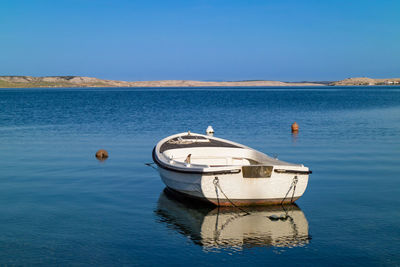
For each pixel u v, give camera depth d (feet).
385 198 48.21
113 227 39.34
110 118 153.89
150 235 37.47
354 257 32.83
